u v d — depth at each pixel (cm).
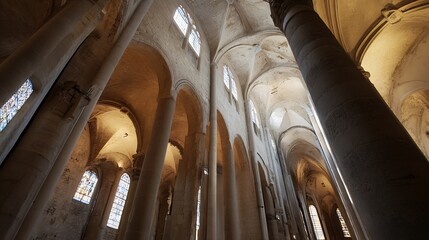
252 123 1661
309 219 2548
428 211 185
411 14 794
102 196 1547
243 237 1119
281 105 2041
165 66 834
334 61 342
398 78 961
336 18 829
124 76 1071
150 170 616
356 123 263
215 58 1307
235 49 1553
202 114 977
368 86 302
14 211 322
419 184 201
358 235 1021
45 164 377
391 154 225
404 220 189
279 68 1694
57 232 1209
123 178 1705
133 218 536
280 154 2148
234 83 1616
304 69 382
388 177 214
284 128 2322
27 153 365
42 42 344
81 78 485
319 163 2675
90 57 525
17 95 365
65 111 425
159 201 1853
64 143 423
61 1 553
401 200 198
